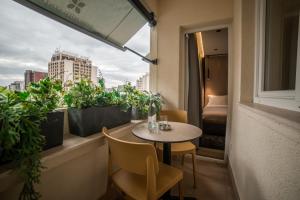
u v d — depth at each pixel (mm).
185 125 1714
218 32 3395
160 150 1774
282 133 605
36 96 936
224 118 3303
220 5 2279
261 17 1404
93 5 1510
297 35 890
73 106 1277
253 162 1076
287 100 943
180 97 2643
